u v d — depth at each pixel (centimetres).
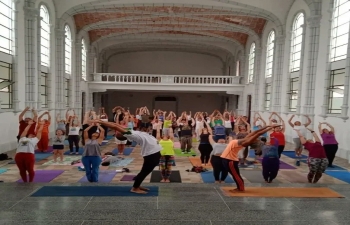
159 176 816
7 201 438
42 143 1150
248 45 2384
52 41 1611
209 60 3148
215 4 1700
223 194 488
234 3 1650
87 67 2352
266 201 451
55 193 480
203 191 506
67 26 1878
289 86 1675
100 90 2392
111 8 1762
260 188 530
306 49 1466
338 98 1229
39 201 438
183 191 504
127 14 1956
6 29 1148
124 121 1201
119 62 3094
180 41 2631
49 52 1577
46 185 541
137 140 491
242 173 873
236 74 2681
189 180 785
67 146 1341
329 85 1282
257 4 1670
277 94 1786
